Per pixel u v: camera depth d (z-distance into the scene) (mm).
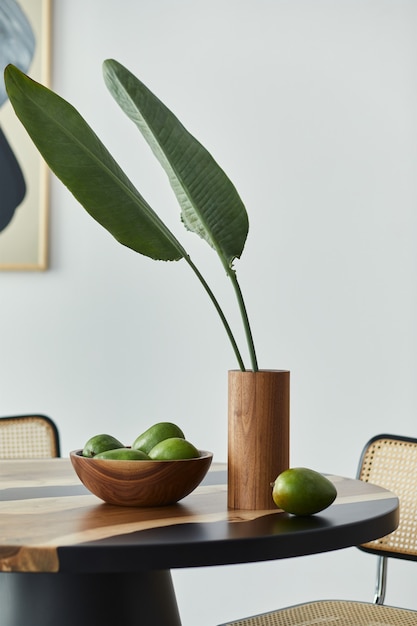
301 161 2844
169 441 1397
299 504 1287
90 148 1414
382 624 1779
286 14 2867
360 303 2777
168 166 1438
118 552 1102
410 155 2750
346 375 2781
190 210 1465
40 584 1411
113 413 2955
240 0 2906
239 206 1437
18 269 3000
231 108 2910
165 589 1539
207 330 2895
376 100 2785
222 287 2891
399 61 2768
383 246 2766
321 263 2814
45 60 3004
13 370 3025
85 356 2979
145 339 2939
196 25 2941
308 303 2820
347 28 2816
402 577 2689
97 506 1395
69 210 2994
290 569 2807
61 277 2998
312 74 2842
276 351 2842
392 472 2043
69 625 1401
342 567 2760
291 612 1861
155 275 2936
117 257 2961
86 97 3006
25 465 1867
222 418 2871
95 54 3002
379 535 1312
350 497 1493
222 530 1205
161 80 2969
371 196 2779
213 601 2859
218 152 2922
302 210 2836
